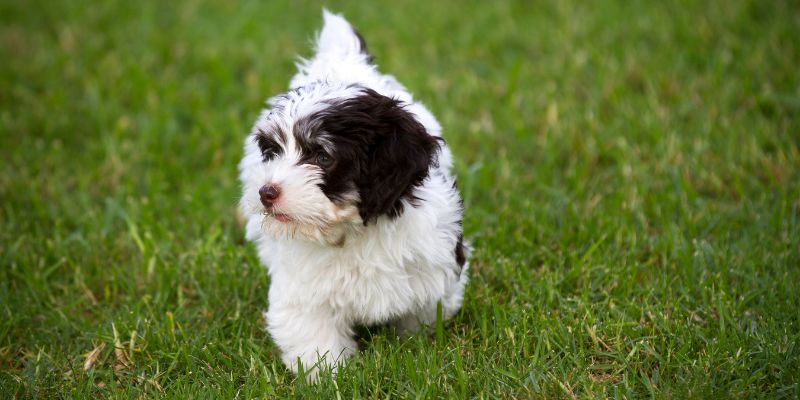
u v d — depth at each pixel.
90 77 8.91
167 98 8.39
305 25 10.02
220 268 5.78
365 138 4.11
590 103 7.90
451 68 8.97
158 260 5.88
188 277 5.76
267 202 4.06
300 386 4.46
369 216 4.18
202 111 8.23
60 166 7.28
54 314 5.40
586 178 6.84
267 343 5.08
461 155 7.24
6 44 9.85
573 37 9.30
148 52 9.49
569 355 4.66
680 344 4.76
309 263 4.51
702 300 5.19
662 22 9.34
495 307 4.98
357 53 5.48
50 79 8.85
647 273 5.57
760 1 9.45
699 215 6.16
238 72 9.22
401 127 4.16
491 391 4.44
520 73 8.61
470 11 10.29
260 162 4.52
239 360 4.87
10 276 5.87
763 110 7.64
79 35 9.95
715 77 8.01
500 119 7.79
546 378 4.50
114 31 10.08
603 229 6.04
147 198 6.77
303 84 4.73
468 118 7.92
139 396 4.54
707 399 4.21
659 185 6.63
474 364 4.68
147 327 5.07
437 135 4.82
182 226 6.39
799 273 5.34
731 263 5.50
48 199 6.82
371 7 10.45
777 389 4.35
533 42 9.34
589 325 4.92
